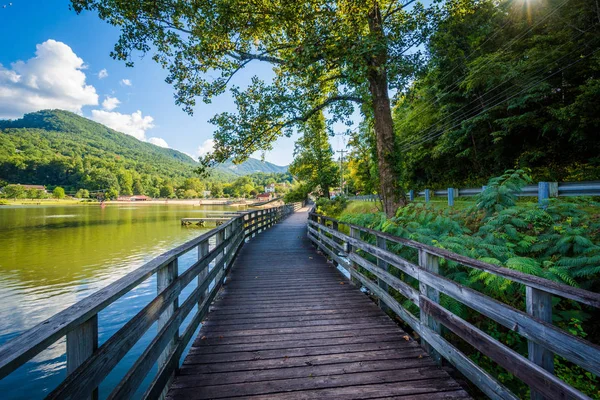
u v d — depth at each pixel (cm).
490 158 1445
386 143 723
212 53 809
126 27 720
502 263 338
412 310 360
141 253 1512
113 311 752
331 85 1005
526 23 1265
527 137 1270
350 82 701
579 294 131
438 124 1686
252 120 859
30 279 1045
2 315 746
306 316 369
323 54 654
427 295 265
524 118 1122
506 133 1188
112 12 693
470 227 511
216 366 254
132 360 554
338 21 667
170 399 210
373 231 390
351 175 3853
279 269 627
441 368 250
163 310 208
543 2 1192
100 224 3173
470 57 1428
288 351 280
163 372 212
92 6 680
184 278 261
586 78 1067
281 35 870
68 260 1345
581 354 131
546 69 1103
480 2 898
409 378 236
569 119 958
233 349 284
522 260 311
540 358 156
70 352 121
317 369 249
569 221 417
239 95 864
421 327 276
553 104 1076
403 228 453
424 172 2106
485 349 189
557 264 343
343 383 229
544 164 1208
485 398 272
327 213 2152
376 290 394
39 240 1978
